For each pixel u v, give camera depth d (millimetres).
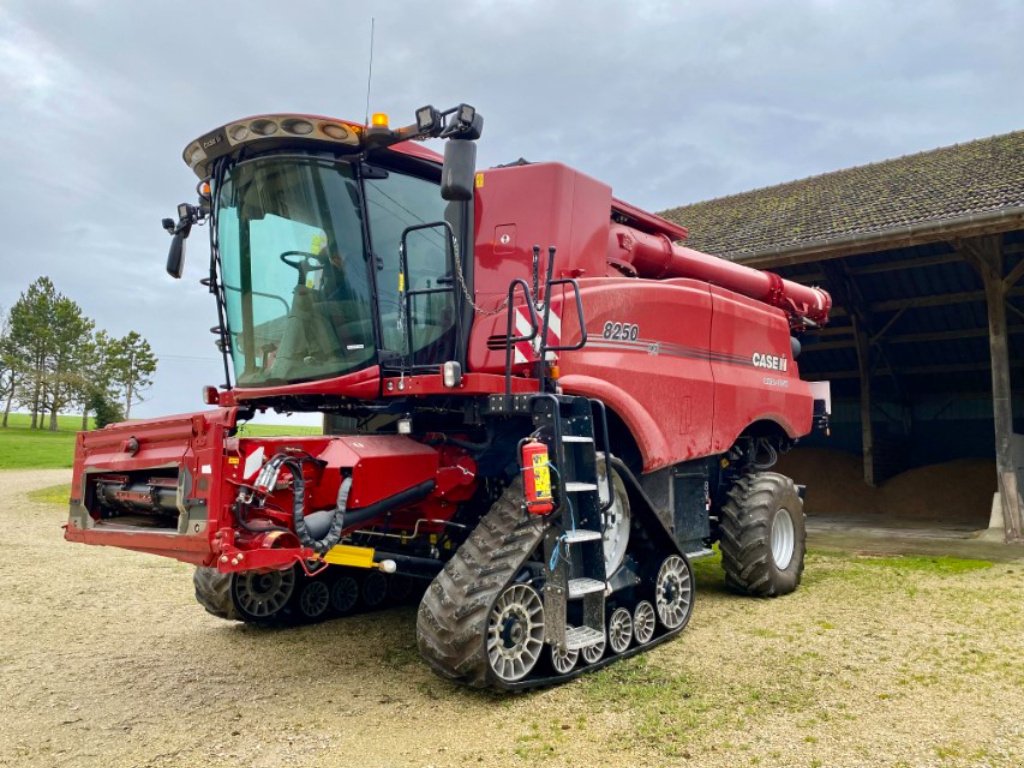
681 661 4570
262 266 4801
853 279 14484
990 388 16828
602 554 4234
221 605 5215
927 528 12289
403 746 3396
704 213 16344
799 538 6734
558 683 4145
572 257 5160
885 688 4113
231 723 3691
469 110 4055
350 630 5449
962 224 9820
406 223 4863
